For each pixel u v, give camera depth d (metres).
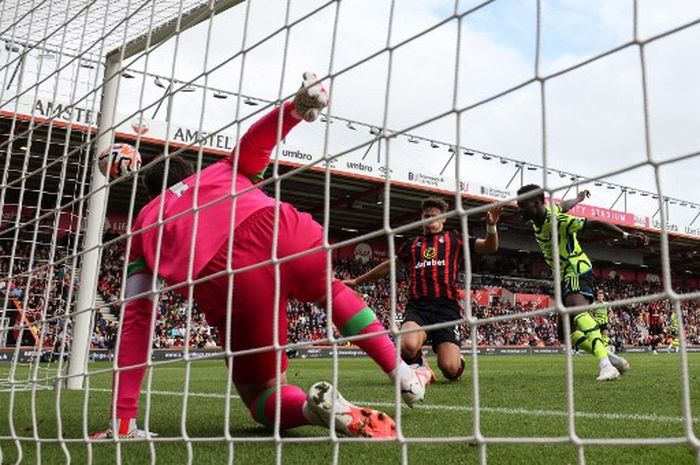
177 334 20.44
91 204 5.61
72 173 5.55
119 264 23.16
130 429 2.65
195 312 21.36
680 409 3.78
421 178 24.78
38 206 3.55
